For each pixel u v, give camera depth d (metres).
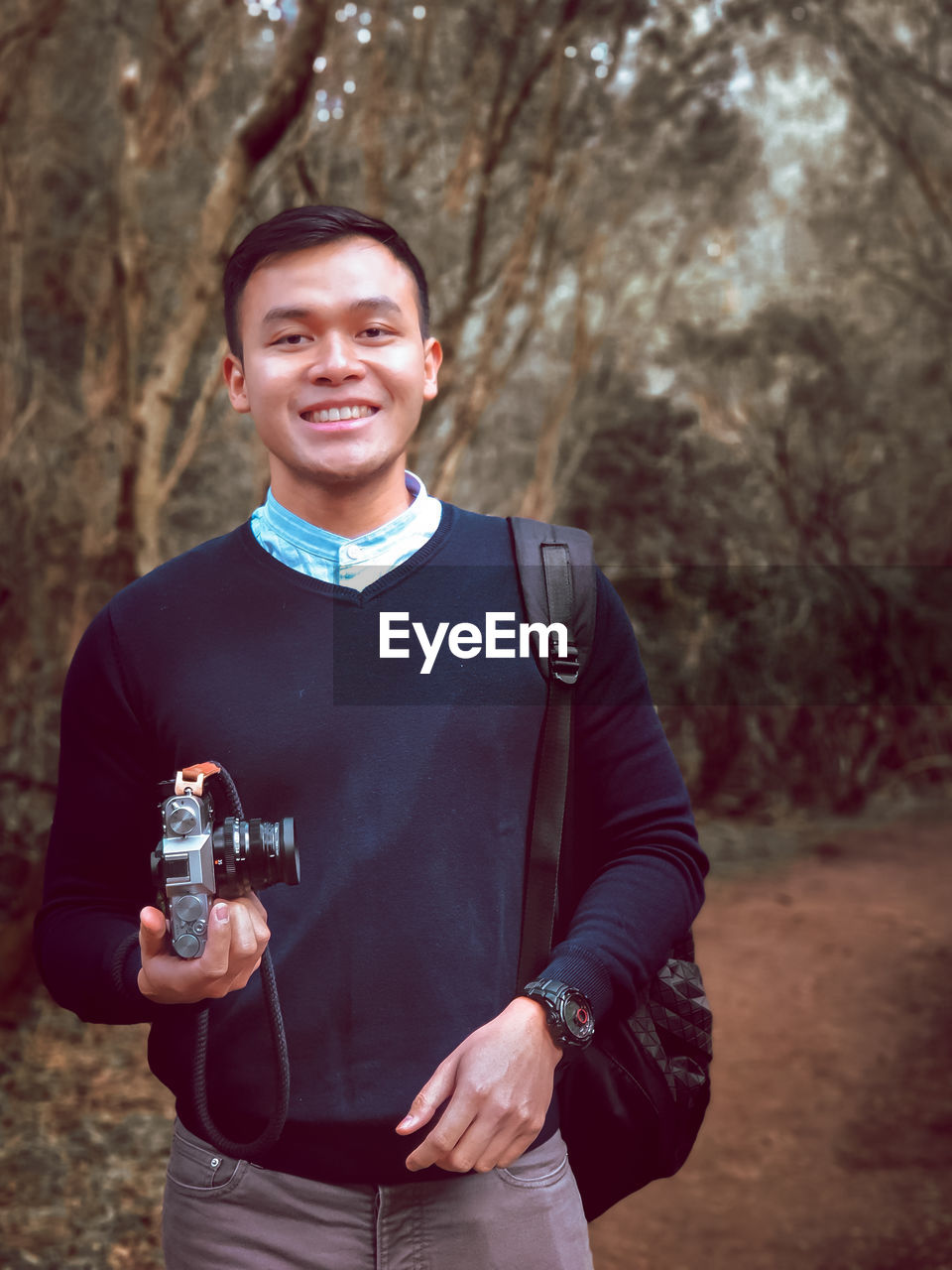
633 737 1.41
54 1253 2.99
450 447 5.56
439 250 5.72
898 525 9.30
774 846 7.64
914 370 9.25
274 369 1.31
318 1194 1.27
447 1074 1.19
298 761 1.29
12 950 4.43
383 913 1.27
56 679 5.02
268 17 4.86
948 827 7.96
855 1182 3.44
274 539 1.37
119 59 4.84
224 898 1.14
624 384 9.09
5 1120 3.72
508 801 1.33
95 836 1.36
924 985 5.07
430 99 5.44
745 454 9.20
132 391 4.59
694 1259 3.07
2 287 4.65
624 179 6.61
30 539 4.96
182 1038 1.31
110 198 4.71
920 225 8.50
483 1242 1.28
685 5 5.94
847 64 6.86
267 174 4.66
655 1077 1.36
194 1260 1.30
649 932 1.31
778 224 8.68
